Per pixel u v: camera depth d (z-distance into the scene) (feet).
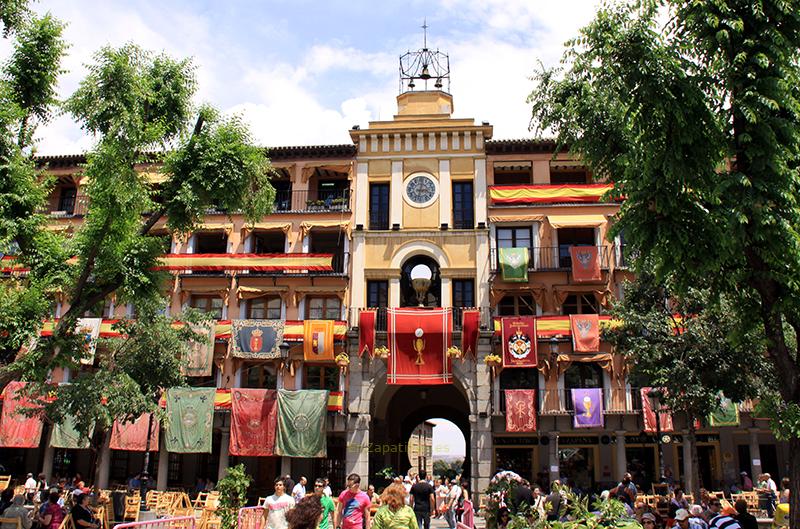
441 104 123.34
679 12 39.55
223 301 112.78
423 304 110.11
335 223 114.42
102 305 63.93
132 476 112.98
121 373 68.59
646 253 39.68
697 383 75.10
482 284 110.52
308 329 107.24
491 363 102.37
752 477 100.01
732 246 35.88
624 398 103.45
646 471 108.47
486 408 103.45
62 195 125.18
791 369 36.94
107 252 57.21
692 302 77.51
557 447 103.91
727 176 37.32
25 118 55.98
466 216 115.14
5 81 54.44
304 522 21.42
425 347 105.60
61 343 54.85
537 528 32.99
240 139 63.16
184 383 88.22
